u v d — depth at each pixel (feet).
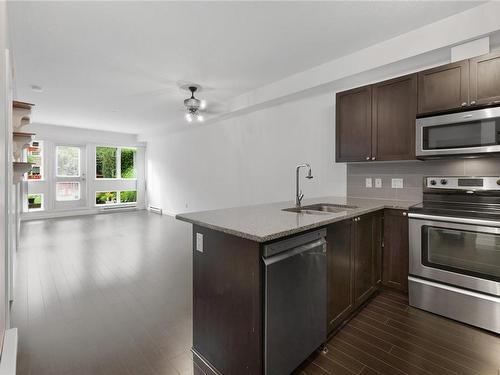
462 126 7.34
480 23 7.16
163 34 8.46
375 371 5.30
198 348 5.79
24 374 5.11
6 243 5.11
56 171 23.35
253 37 8.69
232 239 4.96
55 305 7.86
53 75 11.71
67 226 19.48
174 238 16.01
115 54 9.77
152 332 6.59
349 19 7.75
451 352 5.85
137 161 28.07
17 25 7.84
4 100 4.50
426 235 7.55
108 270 10.71
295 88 11.77
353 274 7.13
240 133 16.60
